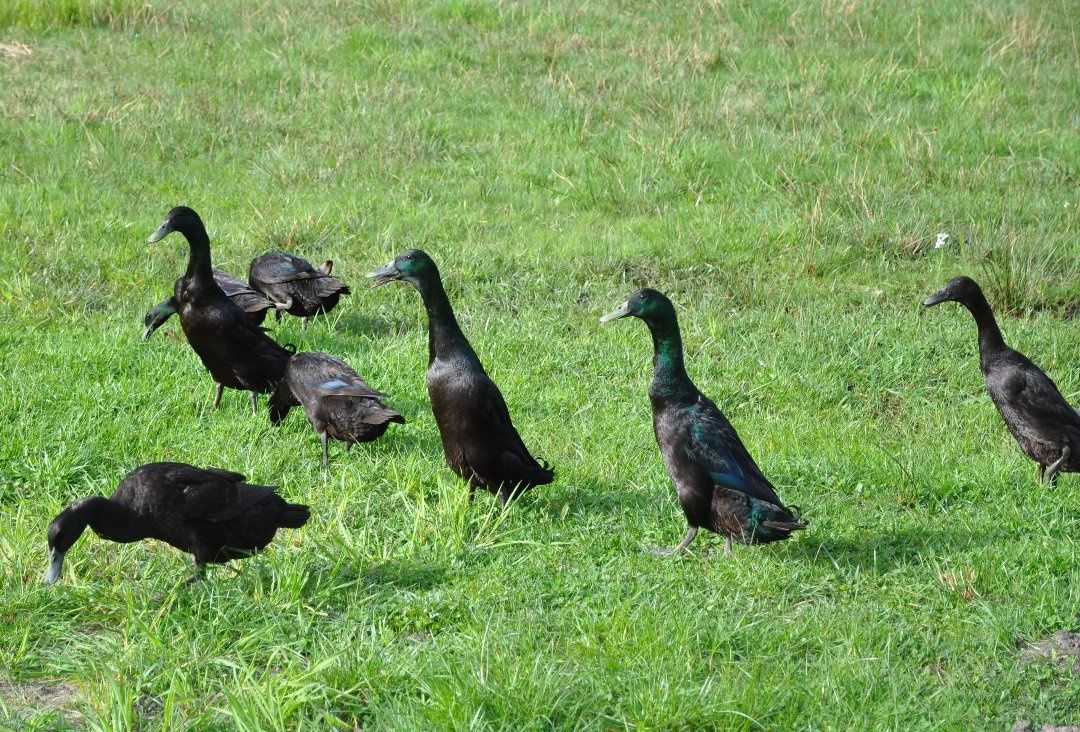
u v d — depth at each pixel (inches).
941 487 405.7
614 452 425.7
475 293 570.3
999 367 426.0
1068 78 879.1
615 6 992.2
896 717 272.1
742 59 893.8
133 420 428.5
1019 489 410.6
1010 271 584.4
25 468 383.2
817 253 613.0
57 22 895.1
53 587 313.9
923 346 526.3
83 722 270.1
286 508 331.6
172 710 266.5
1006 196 689.0
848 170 715.4
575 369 503.5
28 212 617.3
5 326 502.0
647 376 498.3
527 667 281.4
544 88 826.8
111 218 616.4
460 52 884.0
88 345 484.7
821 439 444.5
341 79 832.3
